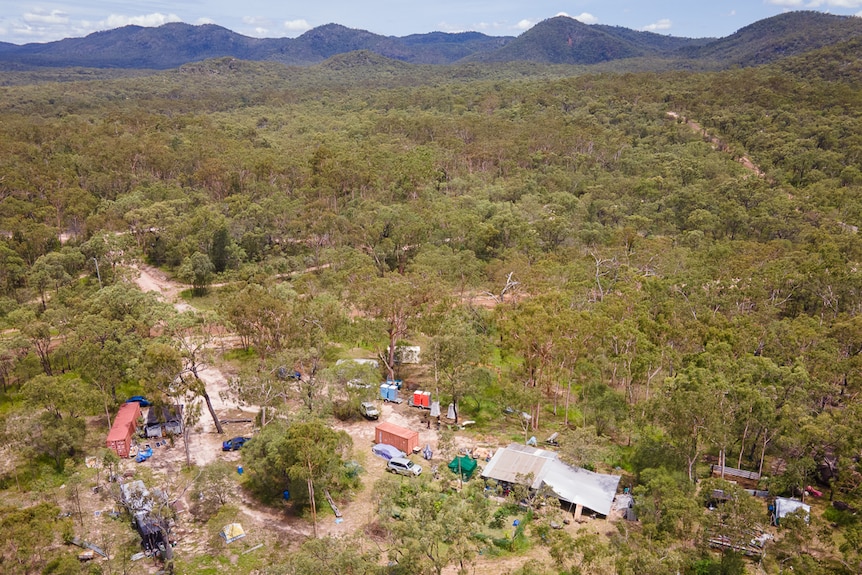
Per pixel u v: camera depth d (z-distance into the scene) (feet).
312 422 137.90
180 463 157.99
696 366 168.66
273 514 138.00
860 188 393.91
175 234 327.26
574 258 313.94
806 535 113.39
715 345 182.19
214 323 236.02
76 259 281.33
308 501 139.44
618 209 392.88
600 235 352.08
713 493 127.34
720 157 489.26
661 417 146.10
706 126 582.76
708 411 137.08
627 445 167.53
